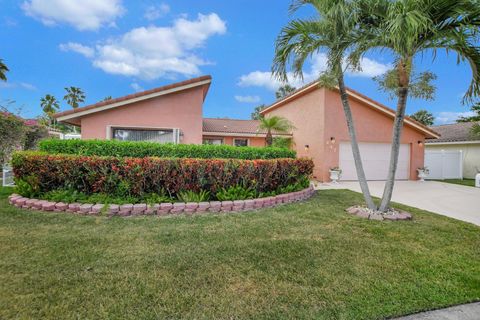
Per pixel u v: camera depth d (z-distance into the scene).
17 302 2.70
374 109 15.36
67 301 2.74
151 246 4.22
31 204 6.27
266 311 2.66
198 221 5.65
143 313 2.59
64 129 23.80
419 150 16.42
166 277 3.27
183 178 6.79
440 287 3.19
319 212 6.79
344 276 3.40
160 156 8.01
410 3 5.25
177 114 11.66
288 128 15.91
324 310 2.69
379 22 6.22
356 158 7.17
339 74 6.65
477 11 5.30
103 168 6.54
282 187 8.40
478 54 5.84
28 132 13.44
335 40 6.16
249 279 3.27
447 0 5.27
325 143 14.39
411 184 14.38
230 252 4.07
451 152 18.31
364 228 5.52
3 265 3.47
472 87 6.30
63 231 4.81
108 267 3.49
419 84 6.46
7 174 9.56
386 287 3.16
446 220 6.48
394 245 4.58
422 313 2.72
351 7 5.84
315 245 4.46
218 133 16.72
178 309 2.66
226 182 7.10
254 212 6.58
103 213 5.86
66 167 6.57
